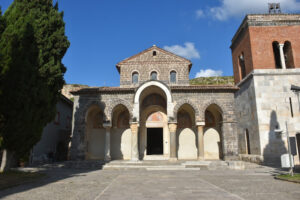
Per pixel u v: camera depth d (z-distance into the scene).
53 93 16.00
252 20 25.12
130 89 23.12
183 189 10.05
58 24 16.17
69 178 13.84
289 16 25.09
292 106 22.84
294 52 24.27
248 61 25.34
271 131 22.33
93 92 23.25
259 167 19.66
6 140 12.90
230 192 9.33
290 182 12.08
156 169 18.91
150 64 26.81
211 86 23.19
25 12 15.40
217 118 25.44
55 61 15.85
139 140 24.94
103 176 14.80
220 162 20.11
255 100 23.23
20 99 12.52
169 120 21.95
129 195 8.76
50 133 25.42
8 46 12.27
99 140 25.55
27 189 10.12
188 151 24.95
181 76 26.44
